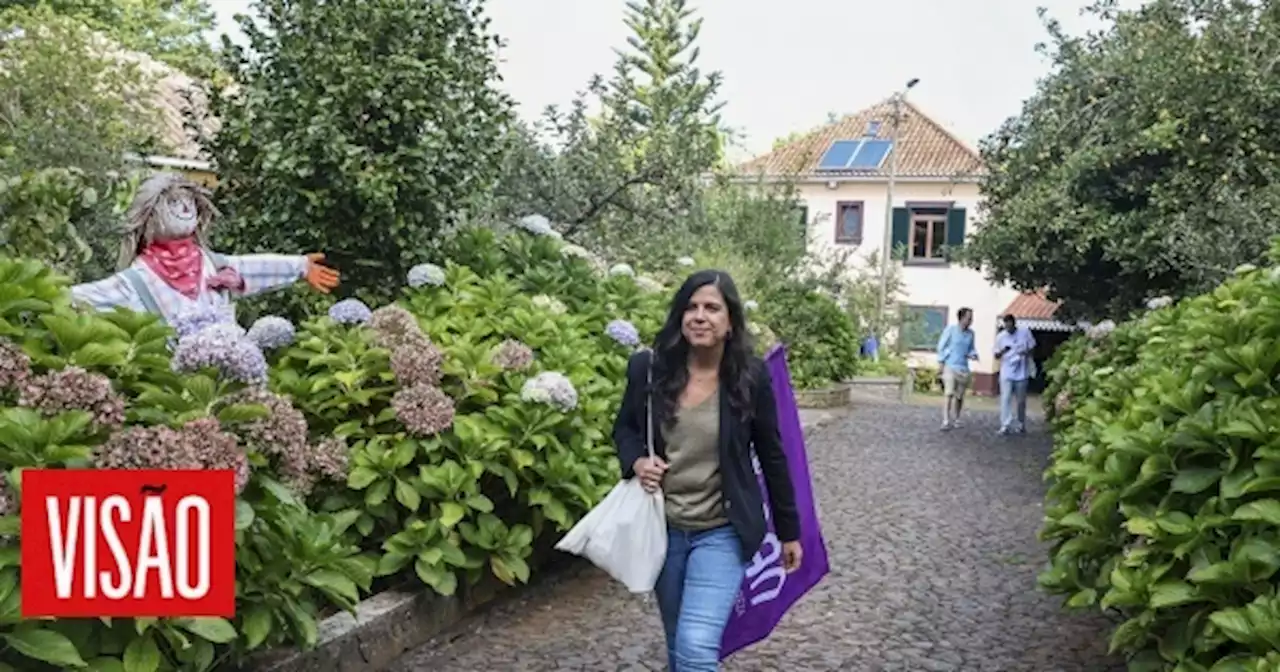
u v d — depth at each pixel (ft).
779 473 12.62
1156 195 41.42
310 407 17.74
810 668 16.62
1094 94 45.32
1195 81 40.63
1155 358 21.01
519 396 19.13
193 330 15.48
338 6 24.63
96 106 35.24
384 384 18.43
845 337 67.05
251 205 25.86
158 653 10.86
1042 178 46.93
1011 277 50.16
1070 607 14.76
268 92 24.82
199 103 37.06
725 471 12.21
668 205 47.47
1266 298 14.76
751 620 13.28
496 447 17.94
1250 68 39.70
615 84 51.85
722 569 12.26
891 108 120.47
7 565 10.04
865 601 20.54
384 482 16.90
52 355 12.29
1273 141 40.52
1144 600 12.56
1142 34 44.09
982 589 21.58
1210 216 38.19
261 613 12.37
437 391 17.57
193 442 11.19
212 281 17.40
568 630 17.72
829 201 115.03
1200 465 13.42
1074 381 35.27
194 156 41.27
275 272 19.08
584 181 45.03
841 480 35.37
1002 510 30.53
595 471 19.89
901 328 99.71
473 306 23.66
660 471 12.27
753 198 69.56
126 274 16.24
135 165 33.40
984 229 49.93
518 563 17.79
